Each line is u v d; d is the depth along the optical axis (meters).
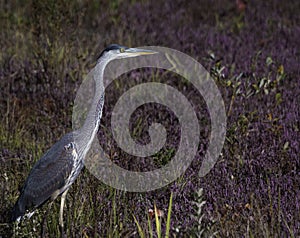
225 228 9.04
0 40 18.53
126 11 21.91
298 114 13.26
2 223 9.68
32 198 9.40
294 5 22.06
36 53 16.48
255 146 12.05
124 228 9.30
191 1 22.73
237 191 10.39
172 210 9.92
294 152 11.74
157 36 19.67
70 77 15.72
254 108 13.77
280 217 9.41
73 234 9.27
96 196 10.01
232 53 17.53
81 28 19.45
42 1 16.36
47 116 13.84
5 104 14.59
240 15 21.19
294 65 16.30
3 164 11.47
